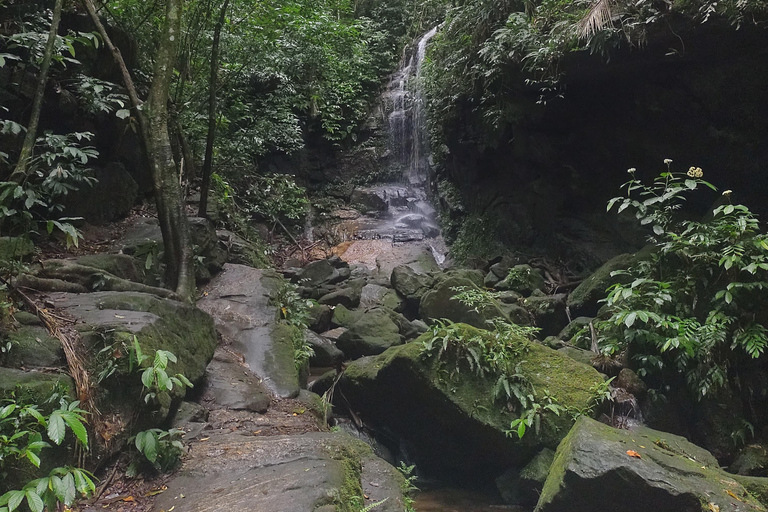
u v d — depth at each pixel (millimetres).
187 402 4367
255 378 5234
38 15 6102
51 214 6426
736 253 5566
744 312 5707
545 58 7648
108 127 7449
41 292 4457
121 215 7707
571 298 8195
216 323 5930
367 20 16406
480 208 11438
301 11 12750
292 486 3072
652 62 7184
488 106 9836
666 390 5926
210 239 7004
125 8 8164
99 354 3543
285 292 6980
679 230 7676
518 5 8609
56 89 6484
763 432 5742
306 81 14039
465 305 7805
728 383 5785
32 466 2865
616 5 6676
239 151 11234
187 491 3229
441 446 5746
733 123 7207
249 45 11094
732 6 5934
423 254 11445
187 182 8781
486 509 5031
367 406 6141
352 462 3678
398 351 5602
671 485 3947
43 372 3299
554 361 5758
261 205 12023
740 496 4133
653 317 5598
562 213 9742
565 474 4172
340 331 8047
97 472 3346
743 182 7398
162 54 5656
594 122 8758
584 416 4824
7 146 5938
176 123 8469
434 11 15945
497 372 5512
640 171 8555
